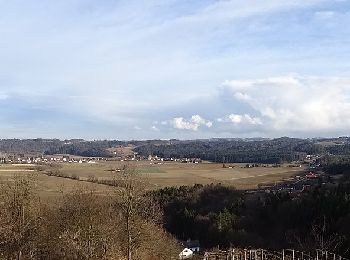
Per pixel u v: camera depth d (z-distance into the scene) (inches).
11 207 1229.7
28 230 1262.3
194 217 2783.0
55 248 1291.8
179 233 2878.9
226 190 3228.3
